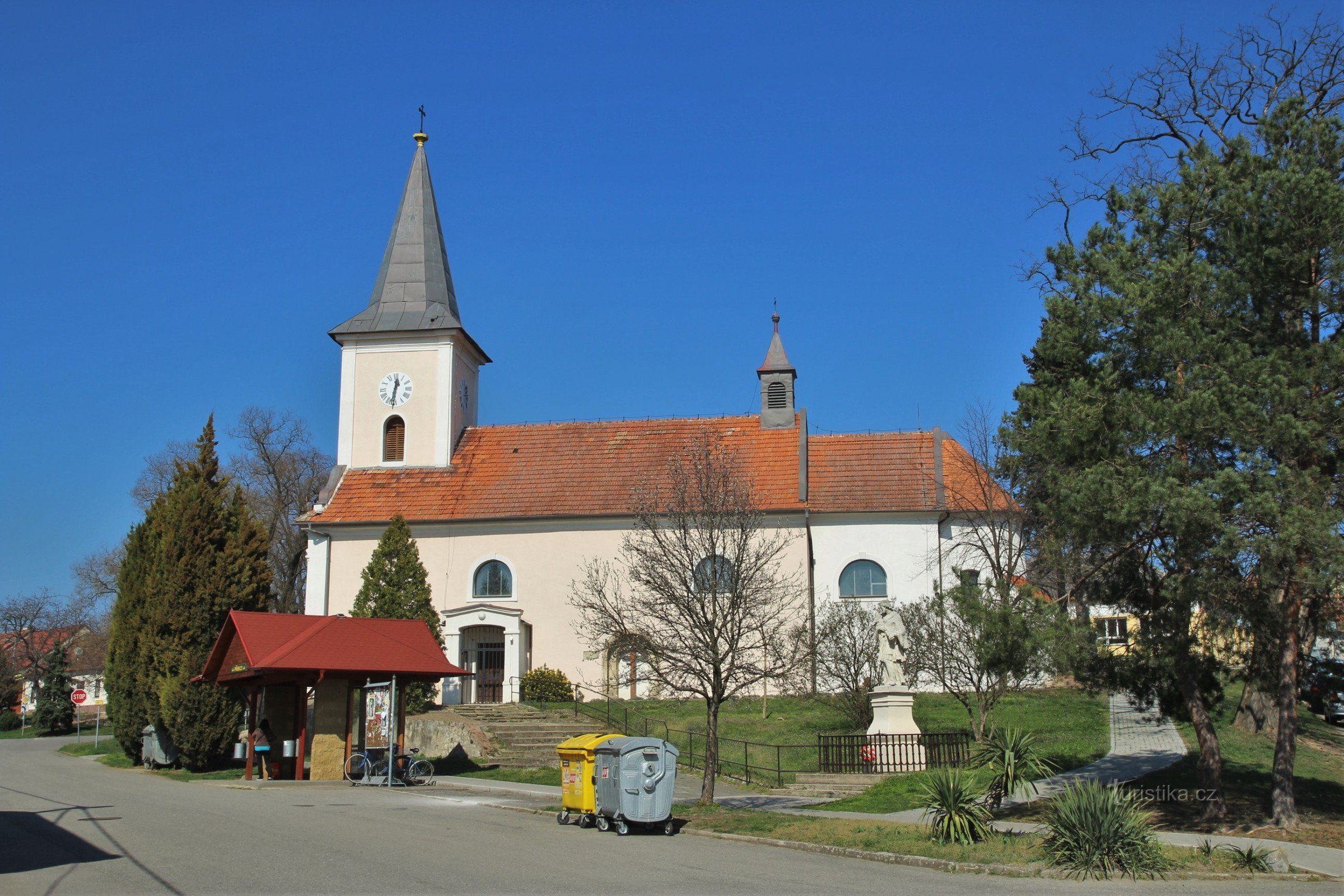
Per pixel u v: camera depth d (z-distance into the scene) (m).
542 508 41.91
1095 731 28.55
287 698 30.08
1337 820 17.58
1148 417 17.03
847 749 25.78
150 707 32.75
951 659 28.00
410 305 46.59
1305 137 17.59
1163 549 17.89
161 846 15.34
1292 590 16.42
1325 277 16.94
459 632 40.41
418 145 49.25
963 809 15.73
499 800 21.83
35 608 83.56
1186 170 18.47
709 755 20.19
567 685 39.22
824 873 13.76
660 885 12.76
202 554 33.41
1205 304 17.67
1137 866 13.70
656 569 24.22
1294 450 16.25
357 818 18.56
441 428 45.00
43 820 18.47
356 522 42.50
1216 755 18.08
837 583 40.00
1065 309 18.89
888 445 42.69
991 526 32.66
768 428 44.22
